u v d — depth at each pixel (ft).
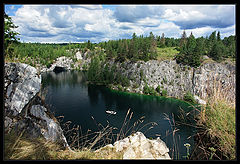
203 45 193.06
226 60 164.35
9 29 19.84
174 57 219.41
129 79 220.84
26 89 13.80
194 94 176.55
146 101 161.99
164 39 298.56
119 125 93.20
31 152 8.83
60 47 453.99
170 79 200.75
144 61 221.87
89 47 413.18
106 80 232.32
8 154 8.03
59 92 167.63
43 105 15.97
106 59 272.72
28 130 11.81
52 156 9.14
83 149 10.57
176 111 125.18
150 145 10.41
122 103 150.20
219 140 9.35
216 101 11.03
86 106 129.59
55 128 13.80
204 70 174.91
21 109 12.44
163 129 87.71
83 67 379.14
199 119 11.23
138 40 266.77
